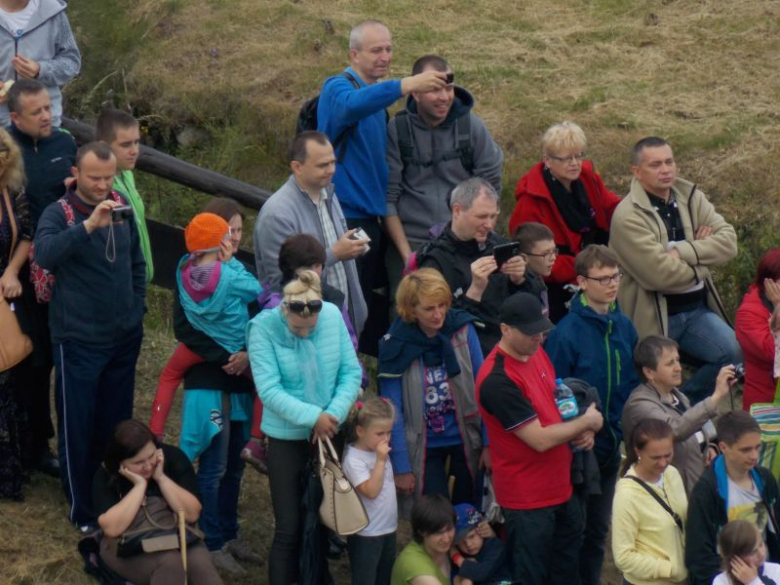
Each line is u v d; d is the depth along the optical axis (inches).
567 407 862.5
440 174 1033.5
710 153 1347.2
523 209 1027.9
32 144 935.0
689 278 1014.4
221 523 956.6
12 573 868.6
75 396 893.8
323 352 852.0
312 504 839.7
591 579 968.9
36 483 971.9
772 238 1258.0
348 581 976.9
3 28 1064.8
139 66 1660.9
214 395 911.7
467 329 906.7
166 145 1604.3
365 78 1026.7
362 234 914.7
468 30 1665.8
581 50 1590.8
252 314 909.2
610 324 925.8
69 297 880.9
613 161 1360.7
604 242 1072.2
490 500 913.5
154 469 835.4
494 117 1446.9
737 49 1546.5
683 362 1066.1
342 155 1015.6
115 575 838.5
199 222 893.8
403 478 897.5
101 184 868.6
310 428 840.3
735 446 837.2
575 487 890.1
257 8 1729.8
